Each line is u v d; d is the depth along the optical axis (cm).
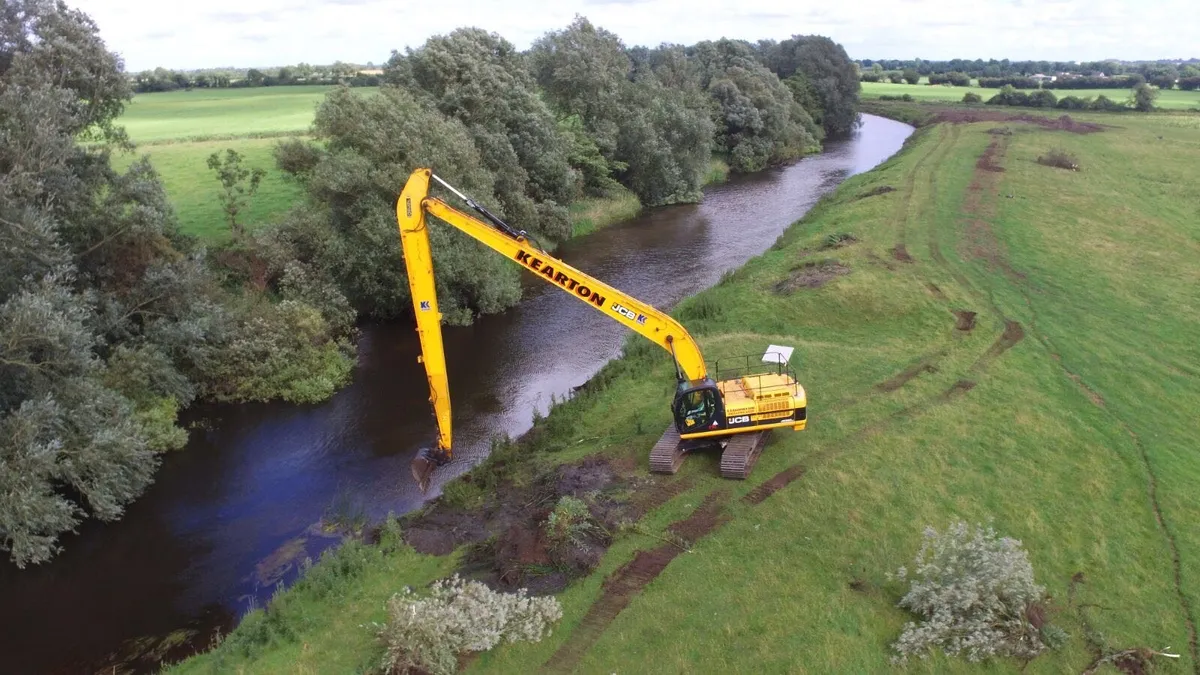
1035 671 1695
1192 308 3772
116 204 3350
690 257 5578
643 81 8406
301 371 3647
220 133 7706
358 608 2014
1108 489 2373
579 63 7331
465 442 3111
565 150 6450
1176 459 2538
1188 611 1886
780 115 9738
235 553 2477
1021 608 1783
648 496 2411
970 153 7619
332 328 4072
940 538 1906
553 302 4841
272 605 2041
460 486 2619
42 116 2953
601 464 2634
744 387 2617
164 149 6819
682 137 7612
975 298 3909
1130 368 3180
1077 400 2927
